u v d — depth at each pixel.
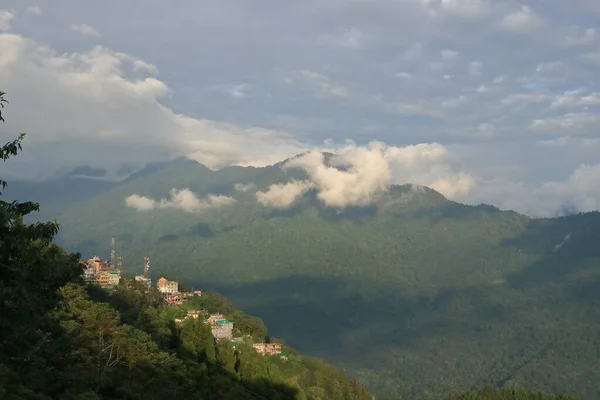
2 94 29.11
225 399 100.81
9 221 28.36
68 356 67.44
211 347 128.12
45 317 61.78
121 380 77.19
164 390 81.81
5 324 30.25
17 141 29.75
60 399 59.12
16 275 28.22
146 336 94.19
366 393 197.38
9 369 46.00
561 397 189.12
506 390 196.25
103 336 84.44
